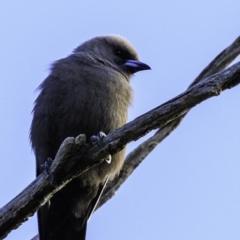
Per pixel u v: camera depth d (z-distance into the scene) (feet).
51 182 24.82
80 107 32.55
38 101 33.58
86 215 32.99
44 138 32.99
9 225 25.17
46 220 31.58
